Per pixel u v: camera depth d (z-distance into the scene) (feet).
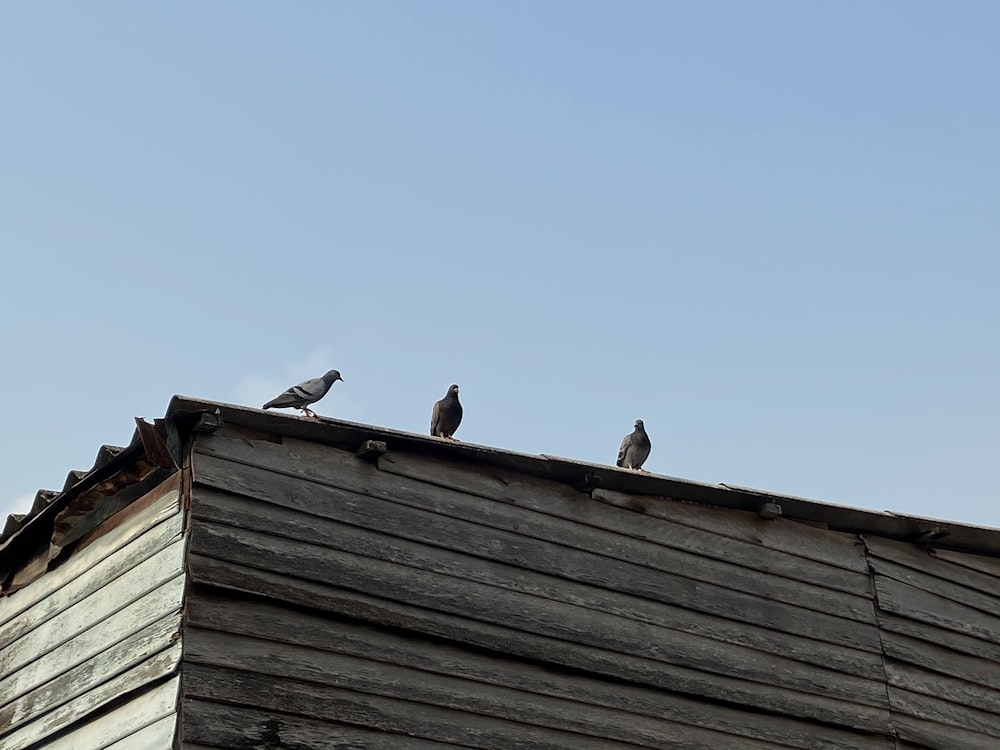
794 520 43.52
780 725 39.29
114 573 33.71
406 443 35.09
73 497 34.81
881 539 45.65
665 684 37.24
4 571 39.29
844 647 42.09
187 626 29.91
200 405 31.45
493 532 36.17
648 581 38.63
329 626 32.07
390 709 32.04
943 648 44.96
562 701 35.19
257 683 30.25
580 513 38.34
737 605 40.24
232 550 31.24
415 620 33.37
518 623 35.24
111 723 31.12
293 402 37.78
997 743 44.29
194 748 28.71
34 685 35.04
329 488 33.68
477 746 33.04
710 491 40.70
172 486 32.91
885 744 41.37
